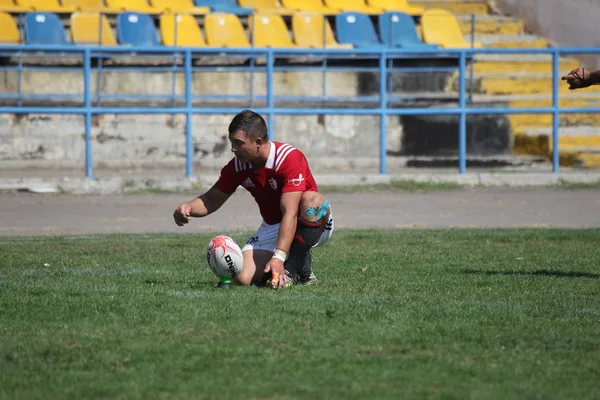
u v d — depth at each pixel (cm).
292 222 1515
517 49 4247
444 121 5134
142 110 4031
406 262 1947
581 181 4344
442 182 4272
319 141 5034
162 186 4078
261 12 5509
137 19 5297
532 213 3338
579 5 5884
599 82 1529
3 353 1068
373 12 5694
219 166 4862
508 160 4997
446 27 5750
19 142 4772
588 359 1046
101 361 1030
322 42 5466
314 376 967
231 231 2766
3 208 3422
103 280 1662
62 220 3089
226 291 1502
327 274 1745
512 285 1598
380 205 3578
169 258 2041
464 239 2450
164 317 1273
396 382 946
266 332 1173
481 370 995
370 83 5234
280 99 4641
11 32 5131
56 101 4872
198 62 5084
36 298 1441
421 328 1202
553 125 4338
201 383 941
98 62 4662
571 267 1864
